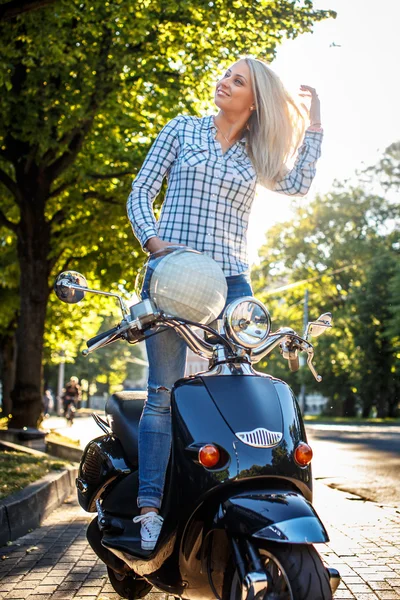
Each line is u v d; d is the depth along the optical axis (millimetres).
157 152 3764
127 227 20297
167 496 3227
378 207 46156
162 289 3238
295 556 2760
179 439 3133
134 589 4332
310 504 2934
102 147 18984
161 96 17531
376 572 5285
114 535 3734
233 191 3693
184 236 3654
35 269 18719
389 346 43469
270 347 3418
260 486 3029
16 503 6805
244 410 3098
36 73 15727
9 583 5105
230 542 2934
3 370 32156
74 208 19844
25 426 18516
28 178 18422
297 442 3115
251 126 3811
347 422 39562
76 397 35250
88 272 22531
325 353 45375
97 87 16094
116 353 81688
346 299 46406
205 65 16891
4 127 16703
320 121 3945
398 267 39656
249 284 3748
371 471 12328
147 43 16250
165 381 3611
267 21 15305
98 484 4039
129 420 4109
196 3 15023
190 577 3180
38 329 18828
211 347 3295
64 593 4840
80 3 14555
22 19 13586
